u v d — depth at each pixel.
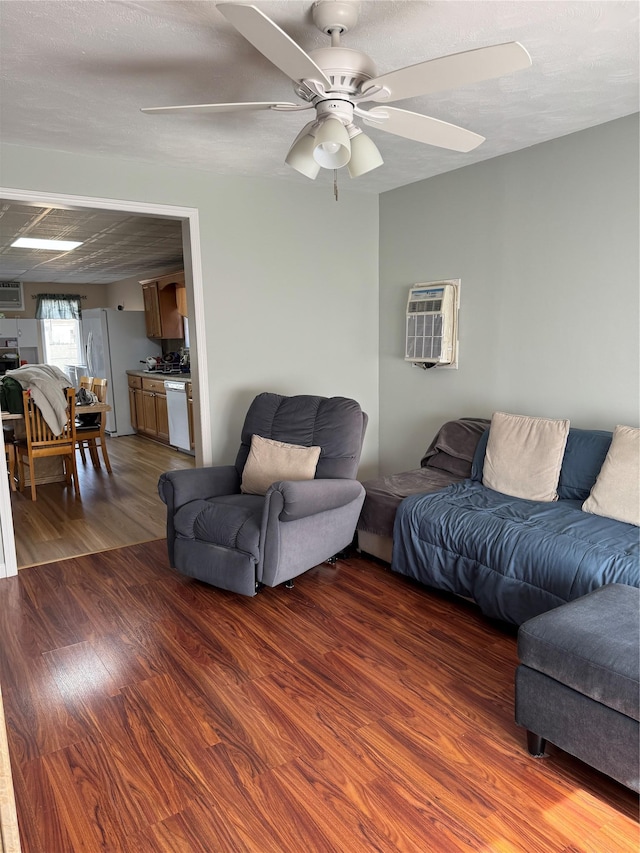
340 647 2.48
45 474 5.39
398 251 4.34
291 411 3.44
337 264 4.32
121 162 3.39
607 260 3.04
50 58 2.12
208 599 2.95
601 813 1.62
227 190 3.78
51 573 3.31
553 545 2.38
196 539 2.99
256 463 3.27
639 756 1.54
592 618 1.78
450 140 2.21
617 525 2.54
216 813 1.64
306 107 1.96
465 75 1.66
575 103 2.67
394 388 4.53
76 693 2.20
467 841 1.54
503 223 3.54
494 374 3.73
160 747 1.90
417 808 1.64
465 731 1.96
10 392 4.75
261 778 1.76
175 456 6.50
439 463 3.66
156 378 7.06
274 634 2.60
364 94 1.84
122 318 8.02
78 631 2.65
